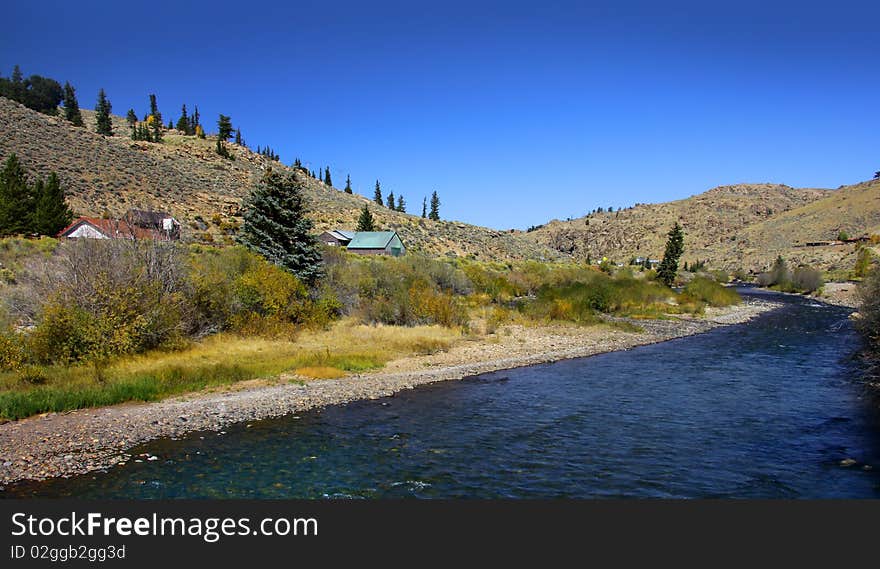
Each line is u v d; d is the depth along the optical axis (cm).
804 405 1661
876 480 1082
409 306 3256
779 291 8119
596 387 1916
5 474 1074
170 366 1869
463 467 1149
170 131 13562
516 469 1140
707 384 1962
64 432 1316
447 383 1967
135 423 1398
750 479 1091
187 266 2459
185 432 1350
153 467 1127
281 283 2762
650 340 3067
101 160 6762
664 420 1502
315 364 2098
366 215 8369
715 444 1298
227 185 8481
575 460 1193
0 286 2442
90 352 1859
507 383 1977
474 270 5234
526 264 6975
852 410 1603
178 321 2220
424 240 9238
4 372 1655
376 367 2194
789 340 3083
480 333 3138
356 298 3381
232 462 1161
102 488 1025
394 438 1334
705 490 1041
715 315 4491
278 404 1614
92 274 1997
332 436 1344
